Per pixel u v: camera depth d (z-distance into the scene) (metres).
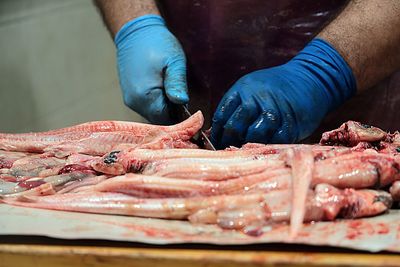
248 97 0.97
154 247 0.77
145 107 1.06
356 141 0.91
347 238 0.77
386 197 0.82
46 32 1.55
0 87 1.40
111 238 0.77
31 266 0.77
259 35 1.11
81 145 0.98
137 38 1.09
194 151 0.90
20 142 1.01
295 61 1.02
